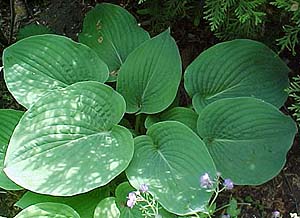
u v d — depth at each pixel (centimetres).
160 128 97
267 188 102
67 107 96
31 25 113
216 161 96
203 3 108
